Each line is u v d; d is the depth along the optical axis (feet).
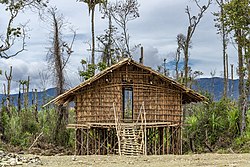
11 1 116.88
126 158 60.13
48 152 102.06
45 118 131.75
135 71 94.73
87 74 130.72
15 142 115.75
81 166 51.57
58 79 124.98
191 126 116.57
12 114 137.08
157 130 98.78
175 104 95.50
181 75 153.07
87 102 94.68
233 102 126.00
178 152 95.40
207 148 110.22
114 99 94.12
